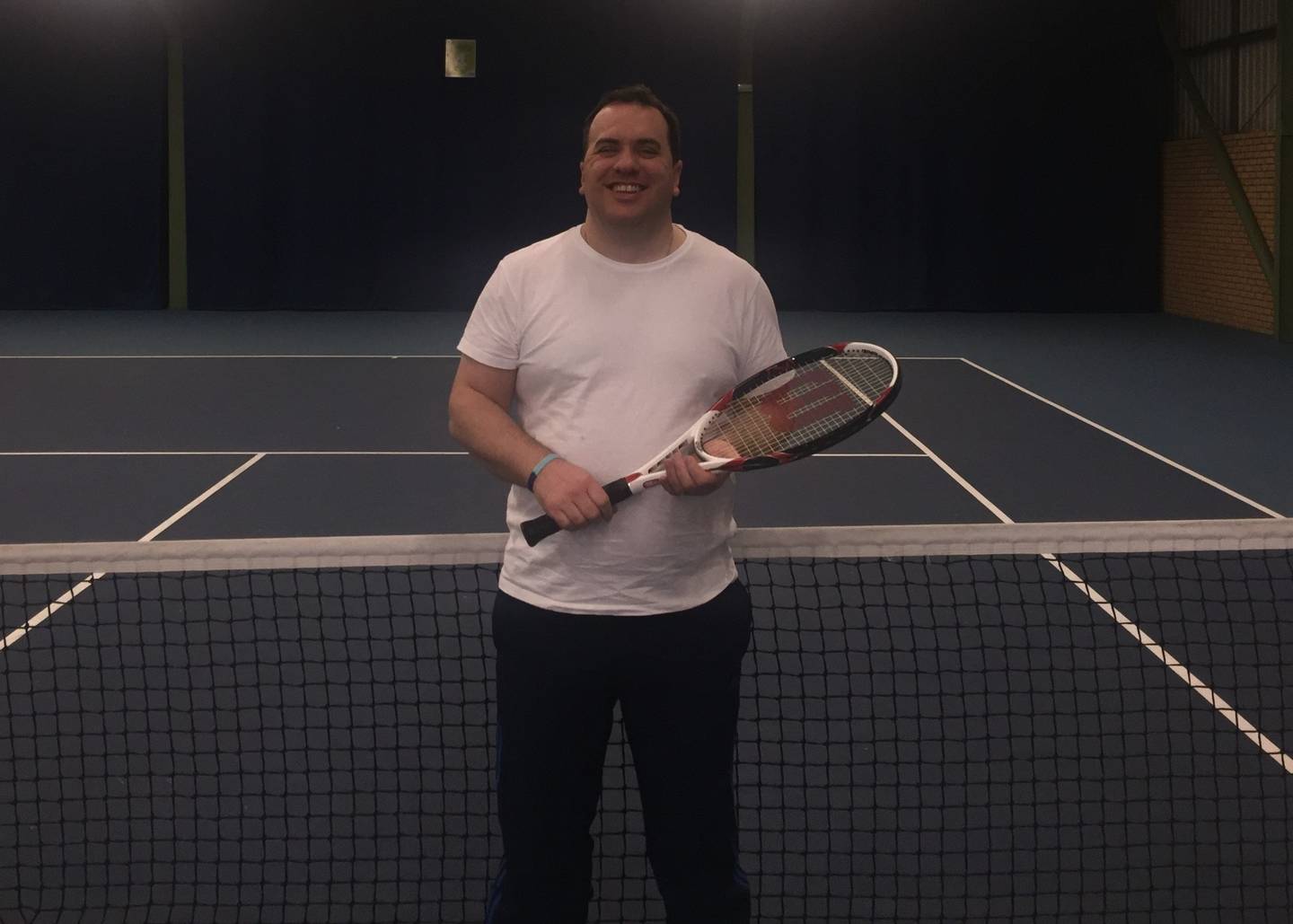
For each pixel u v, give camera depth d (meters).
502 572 2.24
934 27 16.94
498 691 2.23
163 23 17.05
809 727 3.90
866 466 7.97
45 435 9.00
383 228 17.41
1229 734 3.85
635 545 2.11
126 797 3.47
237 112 17.14
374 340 14.52
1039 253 17.30
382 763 3.68
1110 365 12.46
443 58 17.02
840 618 4.76
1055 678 4.27
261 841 3.24
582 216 17.34
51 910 2.93
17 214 17.14
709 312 2.16
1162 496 7.22
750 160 17.80
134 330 15.27
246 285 17.48
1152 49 16.80
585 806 2.24
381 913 2.94
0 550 2.65
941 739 3.62
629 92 2.12
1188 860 3.16
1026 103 17.02
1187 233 16.44
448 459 8.17
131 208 17.23
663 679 2.15
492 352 2.20
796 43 17.08
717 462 2.07
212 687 3.53
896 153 17.22
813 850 3.21
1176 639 4.62
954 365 12.56
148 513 6.84
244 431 9.15
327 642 4.59
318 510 6.91
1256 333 14.69
